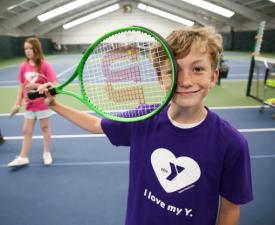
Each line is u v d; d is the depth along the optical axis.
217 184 1.20
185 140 1.20
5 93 9.04
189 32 1.14
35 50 3.45
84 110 6.87
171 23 35.16
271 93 8.57
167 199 1.24
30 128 3.94
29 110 3.86
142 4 33.19
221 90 9.05
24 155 4.03
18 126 5.73
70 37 35.72
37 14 24.45
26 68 3.56
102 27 35.38
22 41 26.86
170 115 1.24
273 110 6.64
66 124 5.79
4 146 4.76
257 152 4.36
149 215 1.28
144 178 1.30
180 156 1.21
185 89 1.12
